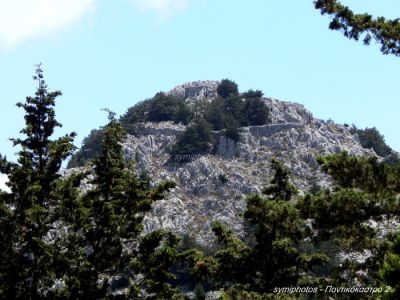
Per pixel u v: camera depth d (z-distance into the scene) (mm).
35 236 39125
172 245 43312
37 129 42469
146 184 44094
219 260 39250
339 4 28219
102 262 41531
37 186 37969
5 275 37906
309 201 25281
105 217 40656
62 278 40219
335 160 24828
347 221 24641
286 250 38344
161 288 41719
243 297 32688
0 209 38688
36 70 43031
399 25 27656
